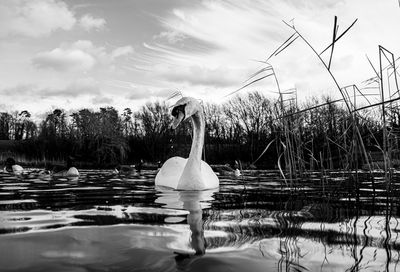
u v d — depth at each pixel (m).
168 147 35.50
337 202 4.62
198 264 1.96
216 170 15.45
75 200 4.82
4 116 65.81
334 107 7.43
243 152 30.20
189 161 6.32
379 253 2.18
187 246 2.32
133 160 35.88
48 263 1.97
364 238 2.55
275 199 4.91
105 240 2.46
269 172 15.88
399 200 4.82
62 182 8.75
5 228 2.84
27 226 2.92
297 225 3.01
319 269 1.89
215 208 4.00
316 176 8.93
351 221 3.22
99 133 32.91
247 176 12.18
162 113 42.41
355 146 5.99
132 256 2.10
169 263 1.98
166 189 6.37
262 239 2.51
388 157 5.68
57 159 32.00
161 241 2.43
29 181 9.12
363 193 5.68
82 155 32.78
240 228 2.87
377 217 3.46
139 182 8.73
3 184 8.01
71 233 2.66
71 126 33.88
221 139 34.88
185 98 6.29
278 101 6.59
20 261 2.00
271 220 3.25
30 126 62.84
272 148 22.84
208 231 2.75
